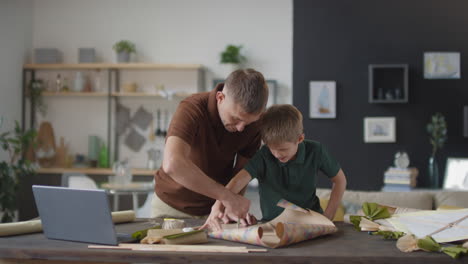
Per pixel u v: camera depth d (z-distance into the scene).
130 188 4.15
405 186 4.93
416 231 1.44
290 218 1.58
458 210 1.57
